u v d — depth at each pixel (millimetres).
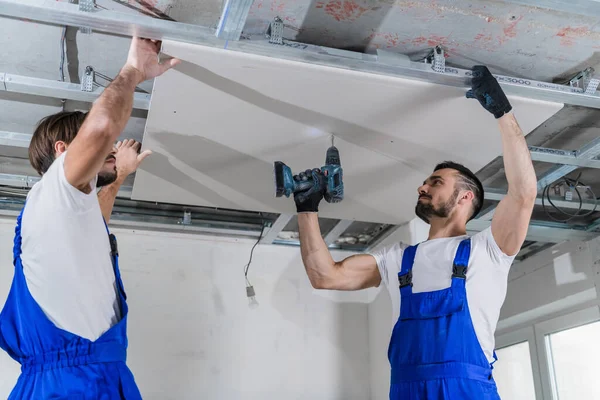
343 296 4215
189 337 3852
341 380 4020
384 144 2711
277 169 2223
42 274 1422
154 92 2328
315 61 2180
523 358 4262
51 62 2479
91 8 1936
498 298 1896
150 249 3955
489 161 2863
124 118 1528
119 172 2092
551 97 2404
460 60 2434
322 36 2283
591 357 3699
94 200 1476
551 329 4008
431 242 2012
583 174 3406
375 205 3389
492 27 2223
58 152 1617
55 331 1428
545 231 3656
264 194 3254
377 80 2266
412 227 3641
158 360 3754
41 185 1452
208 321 3918
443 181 2121
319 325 4105
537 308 4094
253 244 4168
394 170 2957
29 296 1442
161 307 3859
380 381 3926
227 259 4078
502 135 2098
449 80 2270
